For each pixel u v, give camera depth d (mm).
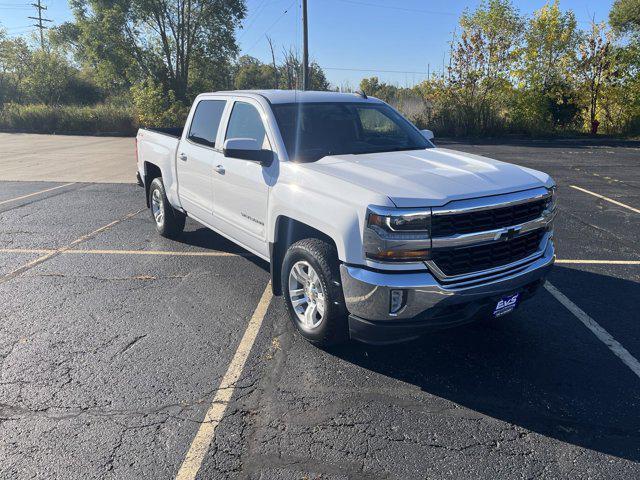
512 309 3740
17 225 7812
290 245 4176
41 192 10430
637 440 2957
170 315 4625
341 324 3711
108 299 4977
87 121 28312
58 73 37969
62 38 46406
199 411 3230
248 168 4621
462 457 2824
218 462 2785
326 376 3633
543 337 4215
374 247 3273
